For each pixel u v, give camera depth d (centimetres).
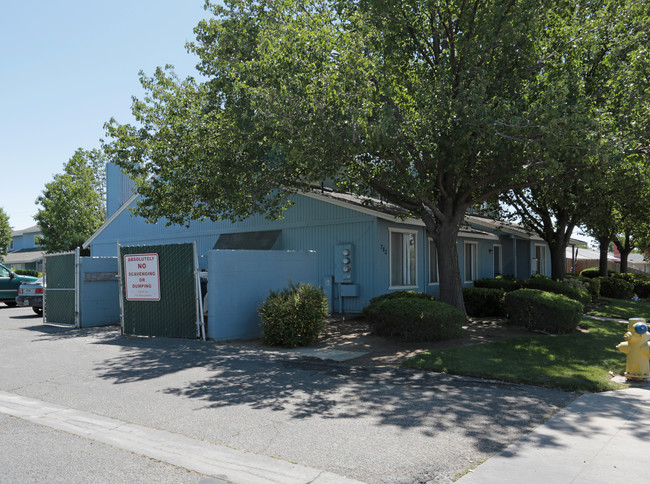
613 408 612
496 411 599
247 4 1295
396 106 1259
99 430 555
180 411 616
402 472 425
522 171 1214
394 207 1712
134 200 2359
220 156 1312
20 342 1173
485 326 1288
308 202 1703
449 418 572
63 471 441
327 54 1095
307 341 1066
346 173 1320
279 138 1107
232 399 666
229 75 1280
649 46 1168
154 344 1104
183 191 1461
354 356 948
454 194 1332
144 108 1429
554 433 518
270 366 870
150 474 433
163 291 1205
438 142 1127
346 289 1571
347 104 1026
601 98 1220
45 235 3906
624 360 914
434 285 1864
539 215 2172
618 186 1524
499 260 2511
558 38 1248
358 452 471
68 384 769
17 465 455
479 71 1120
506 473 419
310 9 1279
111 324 1513
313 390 708
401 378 779
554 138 1002
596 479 406
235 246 1847
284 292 1126
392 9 1163
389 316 1089
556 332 1188
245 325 1185
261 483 411
